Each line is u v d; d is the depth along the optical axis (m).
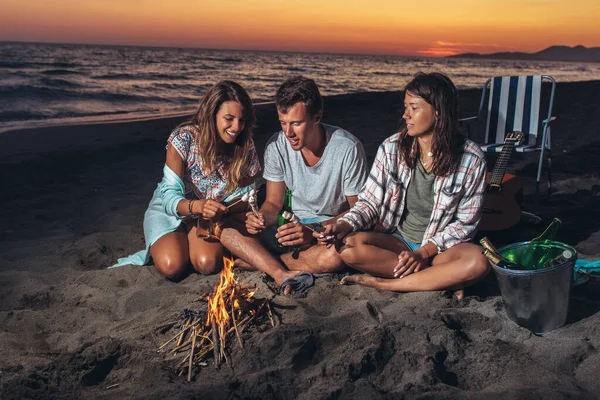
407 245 3.11
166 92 19.84
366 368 2.23
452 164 2.86
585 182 5.32
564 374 2.17
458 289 2.88
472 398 2.00
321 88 25.41
